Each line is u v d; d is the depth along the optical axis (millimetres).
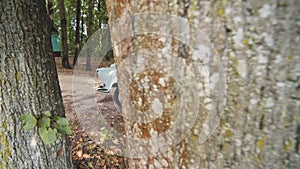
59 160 1945
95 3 11672
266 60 465
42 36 1805
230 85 512
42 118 1697
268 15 451
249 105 497
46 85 1829
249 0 463
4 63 1620
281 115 470
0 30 1581
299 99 450
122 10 663
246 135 510
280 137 478
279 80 461
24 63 1693
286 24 442
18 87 1688
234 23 484
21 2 1644
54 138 1643
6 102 1660
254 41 470
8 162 1719
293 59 446
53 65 1941
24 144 1749
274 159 490
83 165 2627
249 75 486
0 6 1558
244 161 520
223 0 490
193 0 528
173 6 560
